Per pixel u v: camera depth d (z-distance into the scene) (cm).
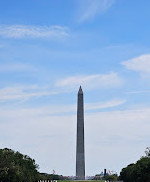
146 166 19600
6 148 19988
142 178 19562
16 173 17312
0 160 17275
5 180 17012
